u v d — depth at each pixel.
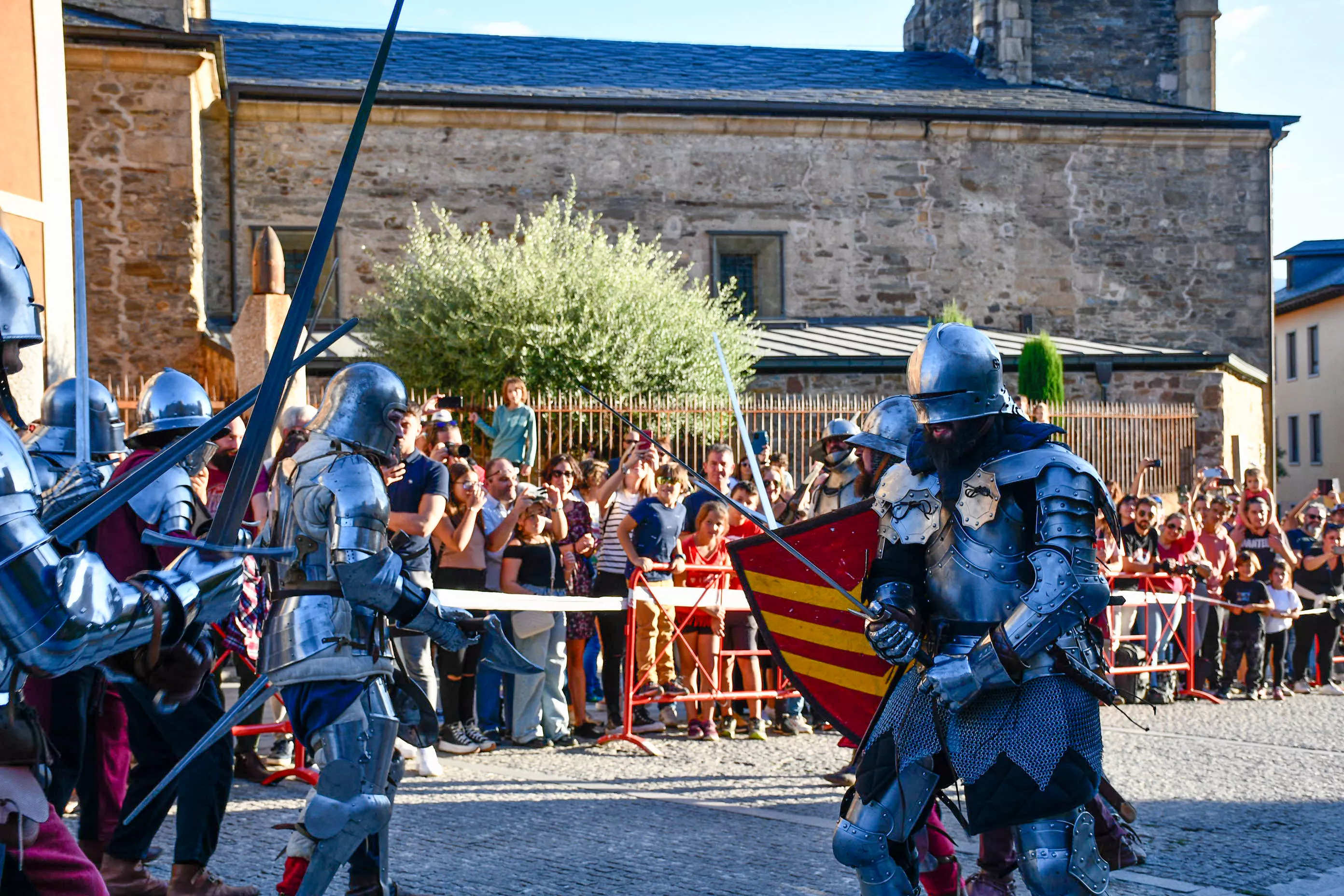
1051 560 3.22
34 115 9.43
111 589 2.25
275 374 2.47
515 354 16.17
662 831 5.61
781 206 21.83
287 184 19.89
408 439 6.80
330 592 3.77
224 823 5.65
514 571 7.79
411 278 17.28
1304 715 9.66
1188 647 10.56
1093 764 3.29
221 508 2.44
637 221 21.30
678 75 23.30
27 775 2.47
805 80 23.89
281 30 23.91
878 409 5.00
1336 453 39.09
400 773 4.01
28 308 2.61
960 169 22.44
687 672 8.48
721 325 17.77
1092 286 22.89
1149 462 14.07
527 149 20.80
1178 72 25.47
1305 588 11.54
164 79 17.33
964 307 22.48
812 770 7.20
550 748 7.85
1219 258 23.22
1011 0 24.94
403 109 20.11
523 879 4.80
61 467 4.86
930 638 3.50
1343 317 38.69
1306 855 5.31
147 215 17.33
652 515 8.23
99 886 2.58
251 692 3.71
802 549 4.54
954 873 4.02
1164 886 4.83
